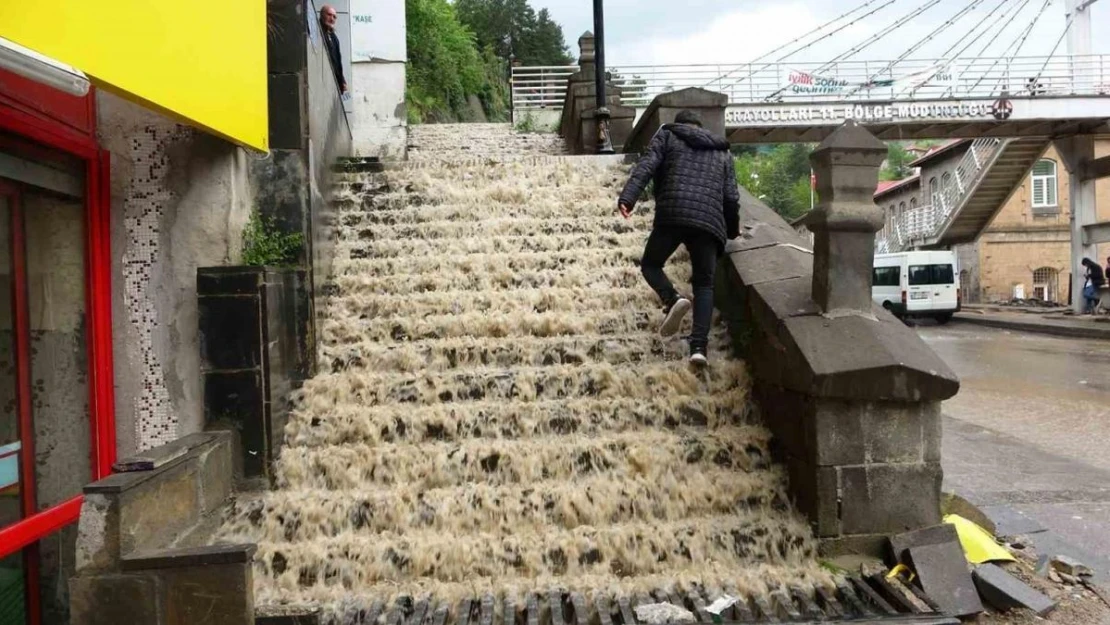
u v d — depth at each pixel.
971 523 4.82
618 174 8.47
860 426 4.30
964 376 14.02
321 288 5.83
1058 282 38.31
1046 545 4.89
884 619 3.65
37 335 4.63
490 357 5.56
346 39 13.88
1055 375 13.84
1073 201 27.30
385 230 7.25
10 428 4.44
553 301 6.18
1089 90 23.78
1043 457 7.45
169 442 4.60
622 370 5.32
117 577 3.22
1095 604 4.05
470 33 28.86
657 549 4.26
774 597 3.95
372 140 14.48
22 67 3.06
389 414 4.95
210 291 4.64
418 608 3.84
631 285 6.46
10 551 4.10
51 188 4.45
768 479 4.69
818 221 4.69
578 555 4.22
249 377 4.64
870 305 4.71
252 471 4.63
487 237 7.16
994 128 24.09
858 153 4.63
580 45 15.34
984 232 38.16
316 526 4.36
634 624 3.67
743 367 5.34
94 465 4.66
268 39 5.44
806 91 23.69
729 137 24.36
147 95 3.78
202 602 3.24
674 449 4.81
